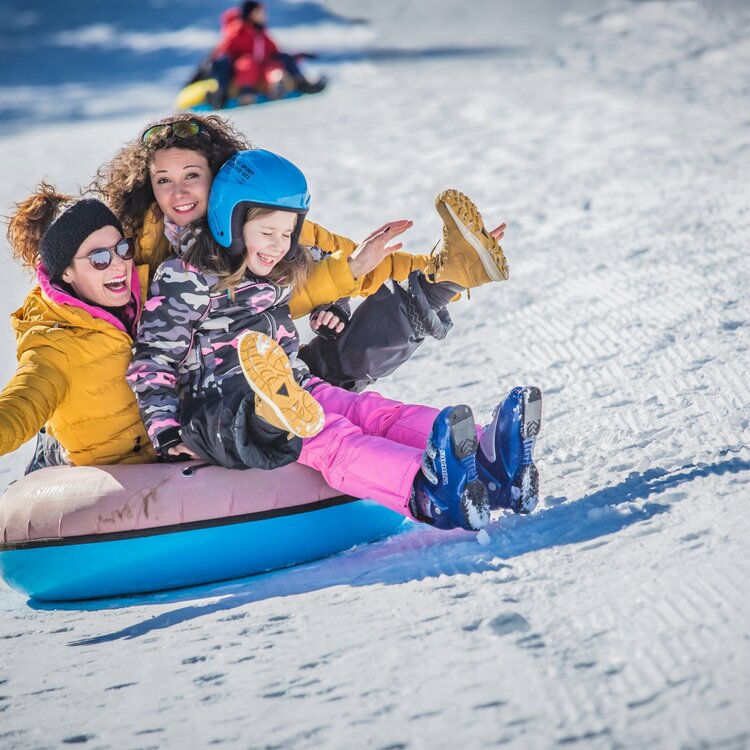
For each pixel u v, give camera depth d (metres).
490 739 6.73
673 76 38.78
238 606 9.80
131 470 10.90
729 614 7.65
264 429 10.13
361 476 10.61
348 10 88.56
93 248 10.82
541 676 7.33
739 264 17.28
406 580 9.59
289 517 10.77
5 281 26.84
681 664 7.16
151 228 11.36
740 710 6.55
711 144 27.41
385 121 41.31
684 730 6.47
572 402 13.79
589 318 16.83
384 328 11.98
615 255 19.64
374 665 7.93
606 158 28.39
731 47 42.12
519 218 24.27
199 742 7.26
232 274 10.80
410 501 10.45
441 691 7.39
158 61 83.44
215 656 8.62
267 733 7.24
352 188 30.72
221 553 10.62
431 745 6.77
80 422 11.22
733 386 12.77
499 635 8.01
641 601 8.09
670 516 9.64
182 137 10.95
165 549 10.55
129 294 11.25
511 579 9.05
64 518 10.65
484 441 10.70
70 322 11.00
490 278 11.88
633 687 7.02
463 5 70.00
